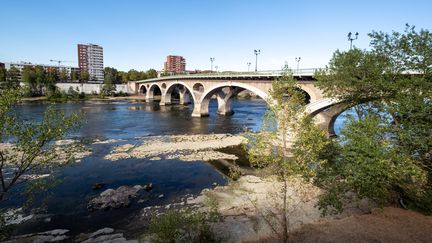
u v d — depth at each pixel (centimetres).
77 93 12750
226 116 7719
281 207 1869
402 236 1510
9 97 1177
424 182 1628
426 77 1903
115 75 17850
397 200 1939
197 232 1580
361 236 1553
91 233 1866
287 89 1377
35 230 1895
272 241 1612
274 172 1404
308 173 1320
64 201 2327
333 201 1551
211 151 3909
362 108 2244
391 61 2055
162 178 2881
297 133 1338
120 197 2345
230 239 1680
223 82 6494
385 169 1423
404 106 1603
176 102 12344
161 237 1445
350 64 2256
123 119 6938
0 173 1245
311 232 1684
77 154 3603
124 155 3647
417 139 1492
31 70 12988
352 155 1535
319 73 2567
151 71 17975
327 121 4150
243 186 2636
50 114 1293
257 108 9862
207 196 2422
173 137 4853
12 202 2255
